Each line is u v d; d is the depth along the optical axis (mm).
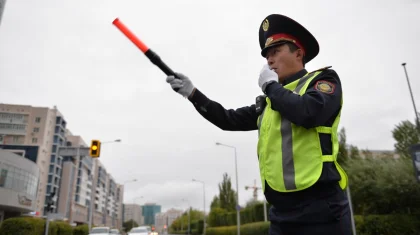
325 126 1563
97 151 17703
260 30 1995
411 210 15664
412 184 14734
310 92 1529
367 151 20641
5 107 79125
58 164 83500
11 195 36500
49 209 19969
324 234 1423
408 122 20859
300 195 1488
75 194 94062
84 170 101812
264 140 1718
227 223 40562
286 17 1805
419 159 12883
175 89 1850
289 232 1520
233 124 2061
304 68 1854
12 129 77938
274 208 1622
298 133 1548
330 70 1688
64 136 88000
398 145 20672
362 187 16250
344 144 19297
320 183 1460
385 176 15594
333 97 1547
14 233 21234
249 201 42875
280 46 1827
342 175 1545
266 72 1679
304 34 1811
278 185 1536
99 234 24578
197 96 1910
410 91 23625
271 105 1623
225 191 49656
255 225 25766
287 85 1745
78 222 95875
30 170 41375
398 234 14266
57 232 27156
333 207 1453
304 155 1508
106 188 137750
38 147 74875
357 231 14859
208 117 1992
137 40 1709
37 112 80125
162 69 1789
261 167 1704
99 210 122250
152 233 25297
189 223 68250
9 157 36750
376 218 14828
